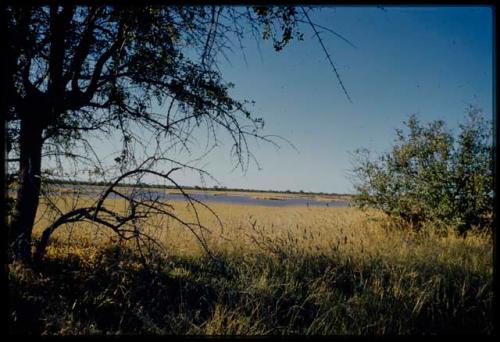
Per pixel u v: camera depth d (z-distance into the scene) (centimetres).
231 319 420
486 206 930
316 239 772
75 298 425
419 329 420
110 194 499
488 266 606
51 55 491
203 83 513
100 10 482
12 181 489
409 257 638
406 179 1028
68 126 516
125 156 529
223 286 502
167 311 445
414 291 485
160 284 479
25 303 388
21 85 503
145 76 540
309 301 479
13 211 480
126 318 414
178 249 680
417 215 1029
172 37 512
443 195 959
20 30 443
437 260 621
